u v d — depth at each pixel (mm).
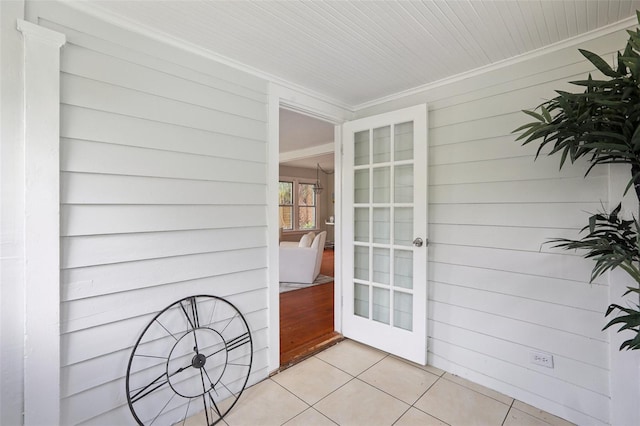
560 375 1866
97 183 1556
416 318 2428
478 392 2113
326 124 3941
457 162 2309
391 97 2721
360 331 2824
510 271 2059
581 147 1382
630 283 1635
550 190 1899
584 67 1787
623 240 1374
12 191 1312
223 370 2047
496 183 2119
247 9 1543
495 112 2123
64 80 1453
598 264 1336
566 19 1619
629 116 1174
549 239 1897
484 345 2180
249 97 2189
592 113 1273
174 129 1827
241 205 2158
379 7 1525
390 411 1920
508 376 2070
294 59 2061
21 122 1325
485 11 1556
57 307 1406
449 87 2359
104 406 1579
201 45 1885
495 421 1829
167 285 1812
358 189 2900
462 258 2281
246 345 2178
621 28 1663
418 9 1539
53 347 1396
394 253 2625
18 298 1326
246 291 2189
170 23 1662
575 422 1809
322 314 3570
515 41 1831
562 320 1860
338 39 1815
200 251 1949
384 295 2717
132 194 1670
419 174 2395
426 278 2377
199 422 1836
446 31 1729
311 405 1983
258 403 2008
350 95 2723
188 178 1891
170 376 1812
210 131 1987
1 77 1286
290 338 2912
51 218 1386
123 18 1605
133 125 1669
